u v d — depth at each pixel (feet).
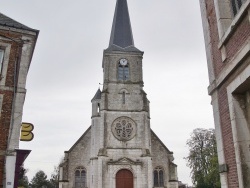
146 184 98.02
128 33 127.34
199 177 131.85
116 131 104.58
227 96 24.02
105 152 100.27
